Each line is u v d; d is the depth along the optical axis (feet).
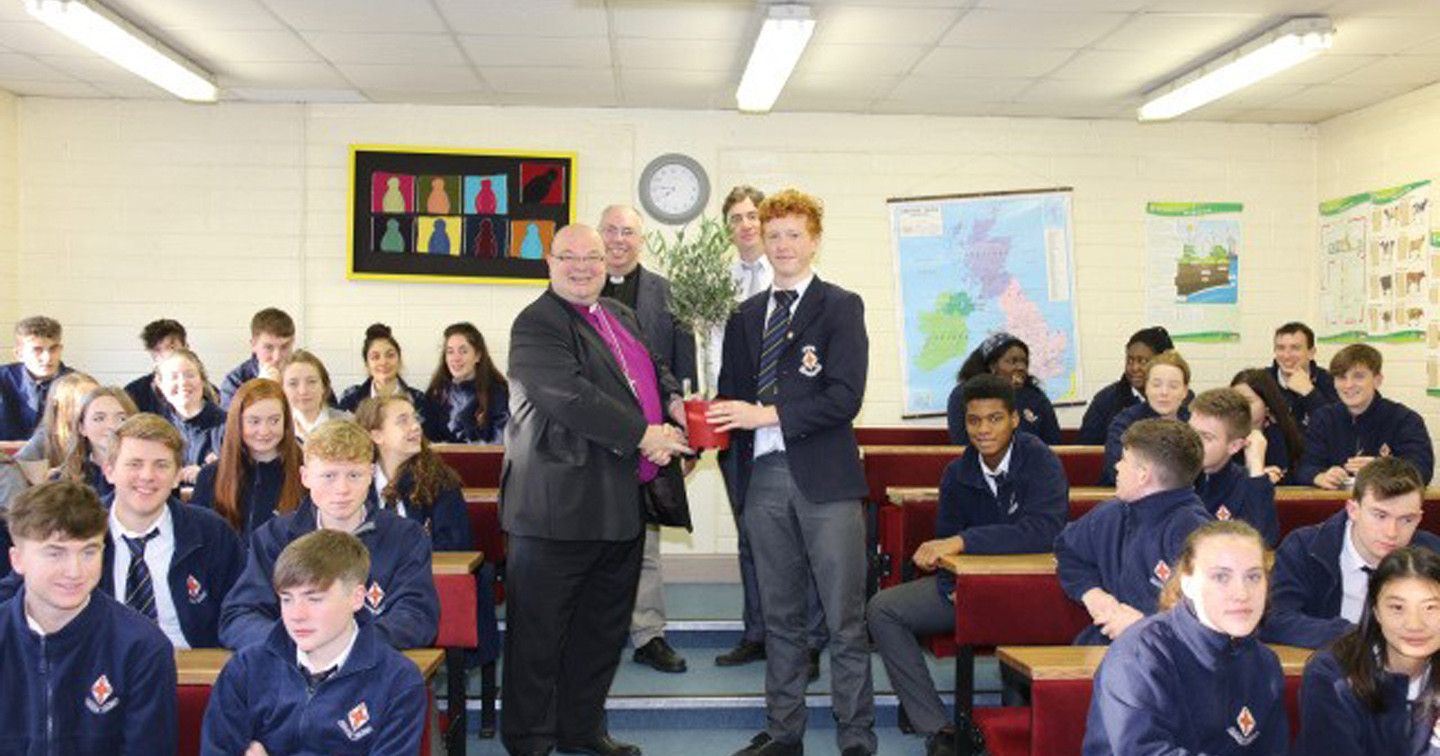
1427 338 19.70
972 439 12.26
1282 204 23.40
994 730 9.73
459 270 22.18
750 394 11.40
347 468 9.34
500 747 12.91
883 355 22.91
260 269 22.08
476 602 11.32
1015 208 23.02
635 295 14.10
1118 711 7.41
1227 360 23.38
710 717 13.70
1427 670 7.52
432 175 22.15
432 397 19.52
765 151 22.56
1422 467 16.33
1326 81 19.53
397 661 7.86
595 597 11.58
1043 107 22.08
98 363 21.93
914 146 22.84
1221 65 17.84
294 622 7.48
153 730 7.77
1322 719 7.77
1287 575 9.88
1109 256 23.21
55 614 7.55
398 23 16.70
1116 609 9.38
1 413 18.47
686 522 11.69
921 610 11.93
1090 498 13.25
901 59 18.49
